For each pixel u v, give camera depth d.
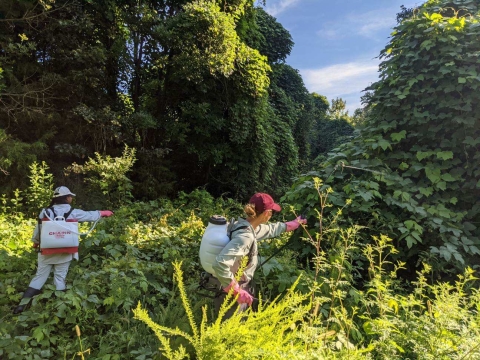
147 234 4.68
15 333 2.80
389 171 3.76
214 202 8.24
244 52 9.86
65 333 2.87
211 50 8.99
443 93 3.85
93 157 8.31
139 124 8.61
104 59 8.13
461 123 3.71
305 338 1.90
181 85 9.49
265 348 1.79
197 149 9.74
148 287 3.51
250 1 11.60
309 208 3.62
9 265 3.79
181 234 4.74
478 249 3.27
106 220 4.91
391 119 4.11
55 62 7.86
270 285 3.00
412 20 4.21
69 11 7.71
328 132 25.12
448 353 1.85
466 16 4.41
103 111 8.01
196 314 2.76
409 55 3.98
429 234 3.39
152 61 9.30
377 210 3.40
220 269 2.25
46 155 7.65
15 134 7.45
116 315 3.00
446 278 3.35
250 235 2.42
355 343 2.48
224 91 9.91
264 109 10.98
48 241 3.30
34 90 7.34
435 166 3.71
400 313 2.57
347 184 3.68
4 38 7.07
